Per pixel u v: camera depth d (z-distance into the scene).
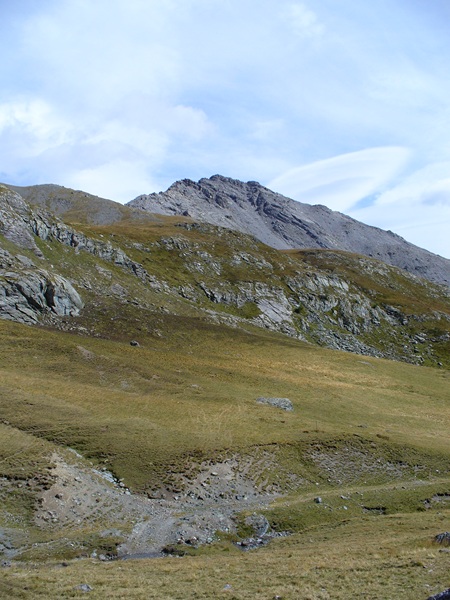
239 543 44.50
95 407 74.12
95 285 152.25
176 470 58.16
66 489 50.75
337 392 105.50
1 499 47.25
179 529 45.62
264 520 48.62
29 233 151.62
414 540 36.28
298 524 49.16
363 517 49.91
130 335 123.00
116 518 47.97
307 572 29.48
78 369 89.19
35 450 56.88
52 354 93.31
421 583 25.17
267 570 31.00
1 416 64.94
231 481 58.38
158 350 117.94
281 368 120.56
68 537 42.75
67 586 28.30
